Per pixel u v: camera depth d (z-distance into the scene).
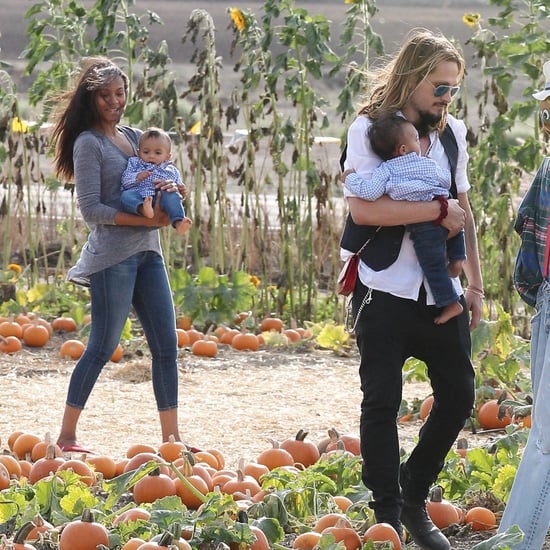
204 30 31.69
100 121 18.59
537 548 12.52
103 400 23.30
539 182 13.17
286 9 31.69
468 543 14.27
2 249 40.00
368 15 31.28
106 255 18.42
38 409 22.55
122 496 16.14
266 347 29.20
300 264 31.98
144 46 31.73
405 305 12.88
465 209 13.95
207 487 15.30
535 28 30.16
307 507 14.42
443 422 13.41
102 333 18.66
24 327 29.03
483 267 31.34
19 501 13.92
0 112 33.38
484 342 21.62
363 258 13.08
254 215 33.00
